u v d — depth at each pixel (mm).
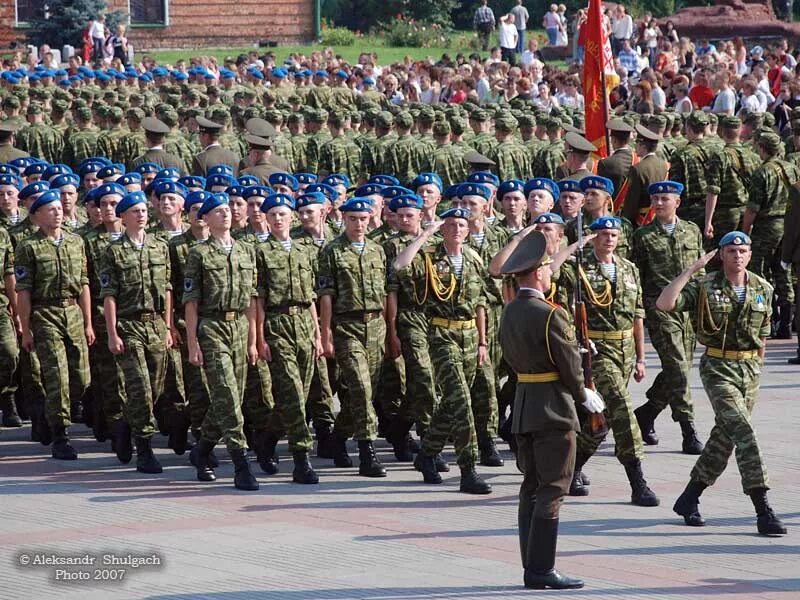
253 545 27828
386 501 32031
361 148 60438
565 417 25328
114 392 36875
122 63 113812
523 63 122062
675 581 25422
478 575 25766
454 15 173500
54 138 62406
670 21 132375
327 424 36906
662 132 57969
